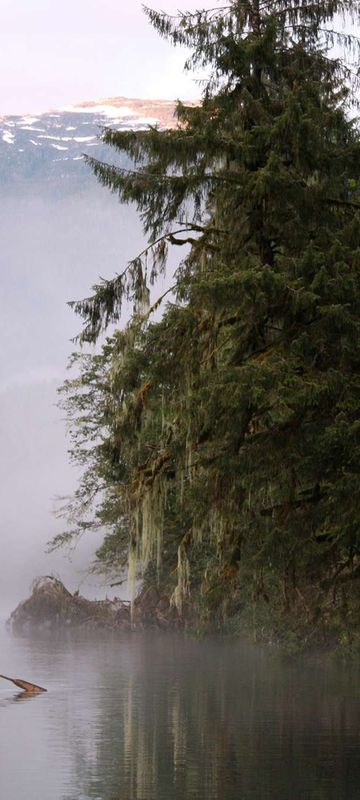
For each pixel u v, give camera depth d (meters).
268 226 21.03
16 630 62.31
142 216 23.22
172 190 22.50
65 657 43.53
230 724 23.05
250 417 19.31
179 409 21.00
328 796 15.25
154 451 23.94
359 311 19.16
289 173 20.20
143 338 23.00
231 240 21.52
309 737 21.08
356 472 18.73
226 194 21.23
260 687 30.91
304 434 19.14
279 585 30.02
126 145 22.64
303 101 21.61
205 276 20.67
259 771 17.33
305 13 23.45
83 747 19.95
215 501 20.59
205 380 20.61
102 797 15.24
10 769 17.56
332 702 26.97
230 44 21.92
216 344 21.67
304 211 20.50
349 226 20.34
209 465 20.19
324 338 18.98
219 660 41.34
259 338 20.84
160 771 17.39
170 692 29.97
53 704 27.14
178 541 39.12
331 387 18.67
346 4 23.45
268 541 20.34
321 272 19.02
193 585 44.28
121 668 38.19
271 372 18.66
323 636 36.62
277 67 22.70
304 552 20.31
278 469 20.08
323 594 25.59
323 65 23.55
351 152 20.92
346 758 18.52
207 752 19.27
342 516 18.67
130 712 25.33
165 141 22.14
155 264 23.33
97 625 59.50
